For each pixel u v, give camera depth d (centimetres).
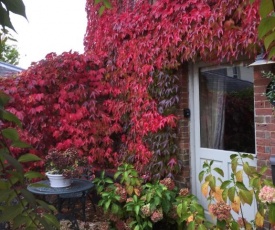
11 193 83
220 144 384
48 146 472
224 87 379
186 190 329
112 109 493
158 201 322
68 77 484
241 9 304
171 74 400
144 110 432
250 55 305
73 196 367
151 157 418
